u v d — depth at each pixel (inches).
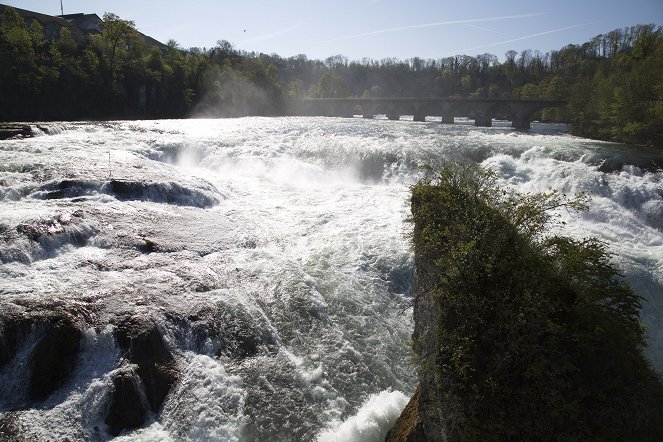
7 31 2450.8
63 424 352.5
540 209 344.8
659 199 878.4
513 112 2618.1
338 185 1019.3
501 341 277.4
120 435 355.9
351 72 6496.1
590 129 1957.4
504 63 5305.1
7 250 511.2
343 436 378.0
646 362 300.8
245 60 4106.8
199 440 361.7
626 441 246.2
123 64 2888.8
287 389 412.5
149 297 472.7
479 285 297.4
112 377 375.9
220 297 499.5
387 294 569.0
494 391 263.4
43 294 453.7
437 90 5940.0
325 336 480.7
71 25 3659.0
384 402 411.5
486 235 310.0
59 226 582.9
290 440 374.3
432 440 290.4
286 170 1106.1
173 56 3444.9
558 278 304.5
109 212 676.1
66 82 2511.1
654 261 649.6
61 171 828.0
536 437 253.6
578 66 4020.7
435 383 288.4
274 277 559.8
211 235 663.8
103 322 418.3
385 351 476.7
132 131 1469.0
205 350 435.2
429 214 364.2
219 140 1310.3
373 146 1222.9
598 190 921.5
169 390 388.5
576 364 265.7
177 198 792.3
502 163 1061.8
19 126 1293.1
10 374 390.3
